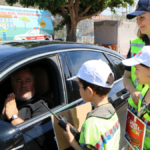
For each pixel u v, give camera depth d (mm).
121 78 2484
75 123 1442
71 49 1892
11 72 1309
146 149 1399
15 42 1902
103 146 1115
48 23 8656
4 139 1033
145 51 1222
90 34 14461
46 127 1398
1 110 1676
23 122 1361
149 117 1309
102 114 1171
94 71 1180
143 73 1225
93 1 11539
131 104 1638
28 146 1228
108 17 15078
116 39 11930
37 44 1756
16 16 7336
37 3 10305
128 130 1470
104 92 1205
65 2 11664
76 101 1683
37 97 1731
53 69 1636
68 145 1376
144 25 1548
